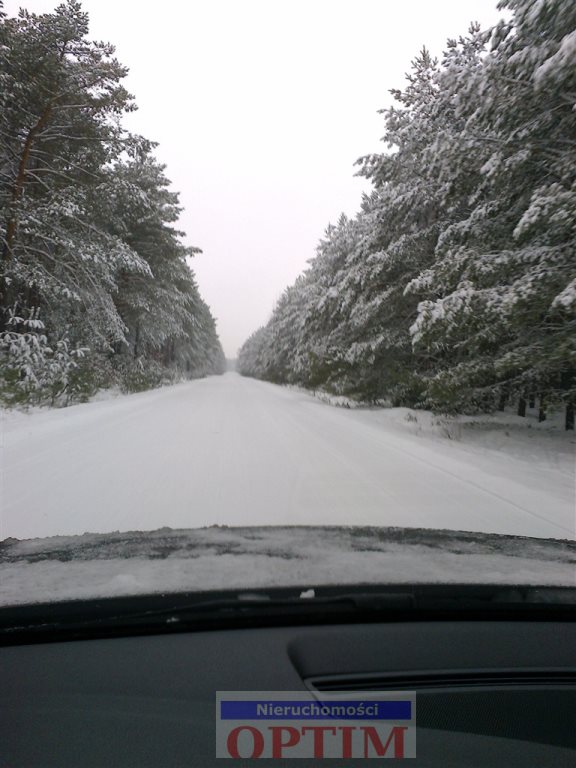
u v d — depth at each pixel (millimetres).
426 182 14953
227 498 5816
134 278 26969
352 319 19266
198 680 1707
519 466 8742
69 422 11906
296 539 3146
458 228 11359
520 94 8836
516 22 8711
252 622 2012
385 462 8297
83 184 17328
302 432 11398
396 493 6281
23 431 10297
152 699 1610
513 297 8734
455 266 10617
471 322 10172
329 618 2055
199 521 4957
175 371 44250
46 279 16516
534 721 1671
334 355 22875
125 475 6816
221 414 14734
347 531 3449
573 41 7062
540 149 9141
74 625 1867
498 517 5398
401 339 17141
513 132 9117
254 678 1732
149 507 5402
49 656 1812
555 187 8227
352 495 6113
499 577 2400
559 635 2100
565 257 8766
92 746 1417
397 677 1787
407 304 17406
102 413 14078
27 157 15953
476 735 1594
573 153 8758
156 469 7215
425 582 2266
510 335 11109
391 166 16266
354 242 23672
